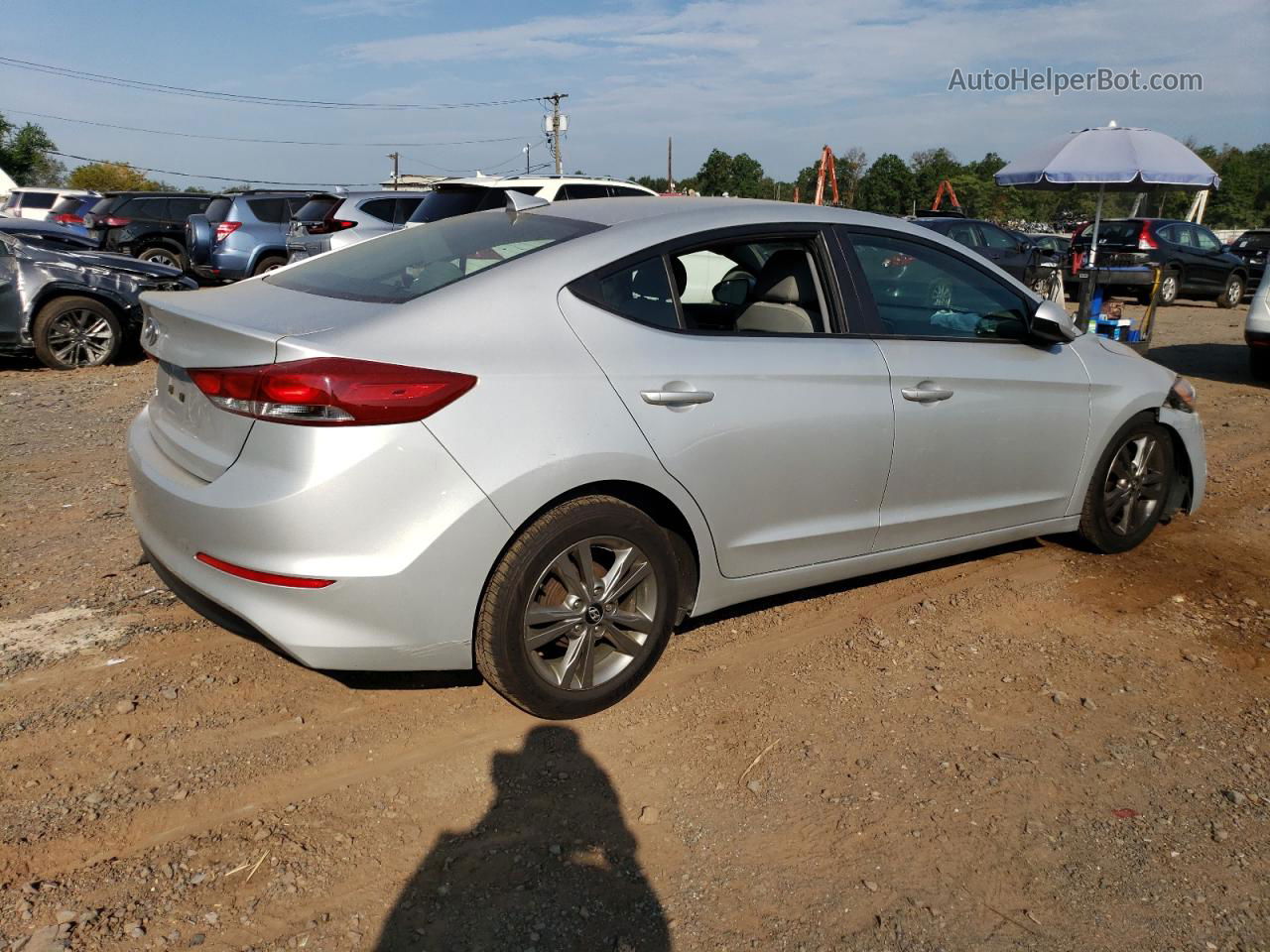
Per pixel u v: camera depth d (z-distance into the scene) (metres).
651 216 3.47
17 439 6.47
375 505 2.70
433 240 3.62
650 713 3.32
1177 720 3.42
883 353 3.73
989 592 4.42
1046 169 11.41
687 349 3.27
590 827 2.75
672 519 3.34
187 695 3.30
